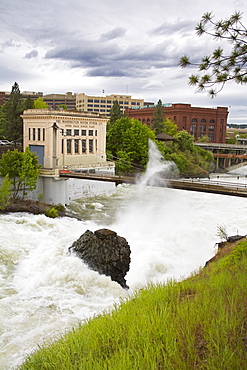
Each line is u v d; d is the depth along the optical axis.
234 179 84.19
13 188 42.94
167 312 9.07
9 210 36.16
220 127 124.88
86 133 56.12
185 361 6.76
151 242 27.34
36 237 28.11
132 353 7.19
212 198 52.62
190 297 10.55
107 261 21.80
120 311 10.31
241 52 10.49
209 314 8.39
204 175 88.19
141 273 22.56
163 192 58.84
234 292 9.84
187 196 54.53
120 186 64.56
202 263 24.75
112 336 8.46
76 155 54.19
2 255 23.20
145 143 77.69
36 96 181.88
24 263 22.66
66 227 33.44
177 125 117.19
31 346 12.88
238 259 14.64
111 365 6.95
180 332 7.93
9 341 13.28
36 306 16.64
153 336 7.87
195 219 38.22
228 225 35.41
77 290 19.45
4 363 11.70
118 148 76.75
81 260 21.86
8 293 18.38
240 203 48.31
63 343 8.85
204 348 7.18
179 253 26.41
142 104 169.38
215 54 10.66
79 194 52.12
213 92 11.12
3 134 79.06
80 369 7.07
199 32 10.30
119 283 21.34
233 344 7.01
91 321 10.39
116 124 78.00
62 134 51.38
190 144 95.75
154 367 6.57
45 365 7.92
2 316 15.38
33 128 52.31
